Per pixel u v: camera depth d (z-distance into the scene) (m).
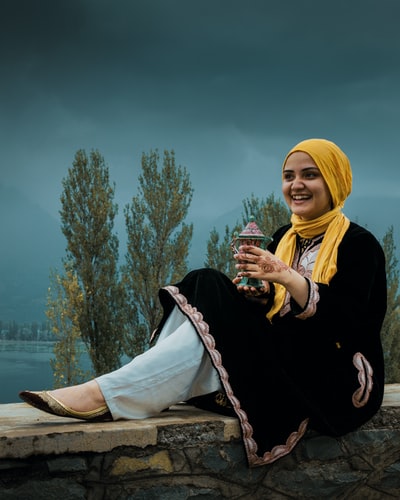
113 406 2.34
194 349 2.43
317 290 2.44
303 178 2.69
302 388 2.53
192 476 2.38
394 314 18.77
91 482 2.22
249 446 2.42
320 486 2.58
